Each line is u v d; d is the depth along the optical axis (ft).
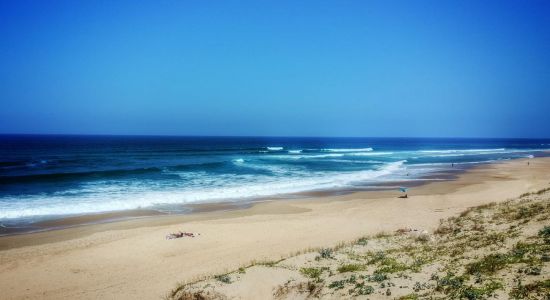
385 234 51.16
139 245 53.72
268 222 66.28
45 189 100.68
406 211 73.26
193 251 50.88
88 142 430.61
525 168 161.17
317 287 31.48
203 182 117.50
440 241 42.34
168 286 38.96
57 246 54.44
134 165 168.66
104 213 76.38
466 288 25.79
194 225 64.59
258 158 214.07
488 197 87.10
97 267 46.03
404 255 38.01
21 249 53.26
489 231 41.16
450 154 277.23
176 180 120.67
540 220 39.86
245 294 31.99
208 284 33.99
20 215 73.41
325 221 66.13
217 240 55.42
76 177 120.67
